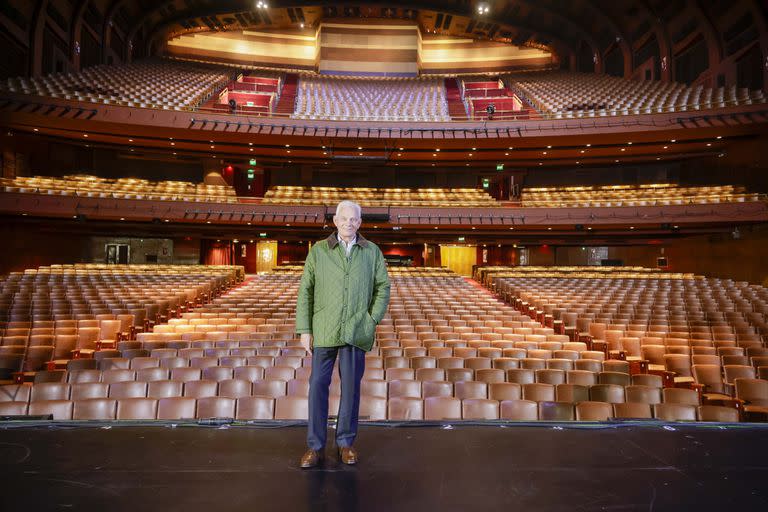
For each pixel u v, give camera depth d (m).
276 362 5.83
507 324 8.96
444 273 17.06
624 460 2.31
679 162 19.19
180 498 1.89
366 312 2.27
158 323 9.48
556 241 19.28
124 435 2.61
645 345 7.27
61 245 17.41
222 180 19.52
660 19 19.59
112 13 20.25
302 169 20.89
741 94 15.35
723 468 2.21
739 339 7.80
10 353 6.02
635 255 19.88
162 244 19.52
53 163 17.34
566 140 16.67
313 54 26.73
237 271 16.02
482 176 21.42
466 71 27.02
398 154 18.48
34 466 2.18
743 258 15.77
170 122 15.58
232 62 26.03
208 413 3.89
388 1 23.39
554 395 4.66
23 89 14.16
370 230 18.47
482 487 2.01
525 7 23.22
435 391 4.77
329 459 2.31
